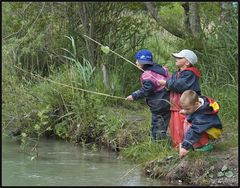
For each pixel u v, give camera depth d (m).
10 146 10.23
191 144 8.02
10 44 12.35
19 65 12.24
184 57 8.69
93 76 11.91
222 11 11.96
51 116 11.02
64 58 12.94
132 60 12.59
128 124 10.16
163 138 9.18
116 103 11.62
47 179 8.02
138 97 9.23
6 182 7.86
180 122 8.71
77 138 10.53
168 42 13.18
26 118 11.05
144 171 8.40
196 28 12.33
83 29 12.81
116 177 8.13
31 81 12.01
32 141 10.71
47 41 12.96
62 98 10.98
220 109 10.05
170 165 8.18
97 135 10.31
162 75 9.24
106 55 12.34
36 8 13.08
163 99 9.12
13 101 11.26
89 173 8.34
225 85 10.41
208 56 11.32
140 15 13.29
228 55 11.01
